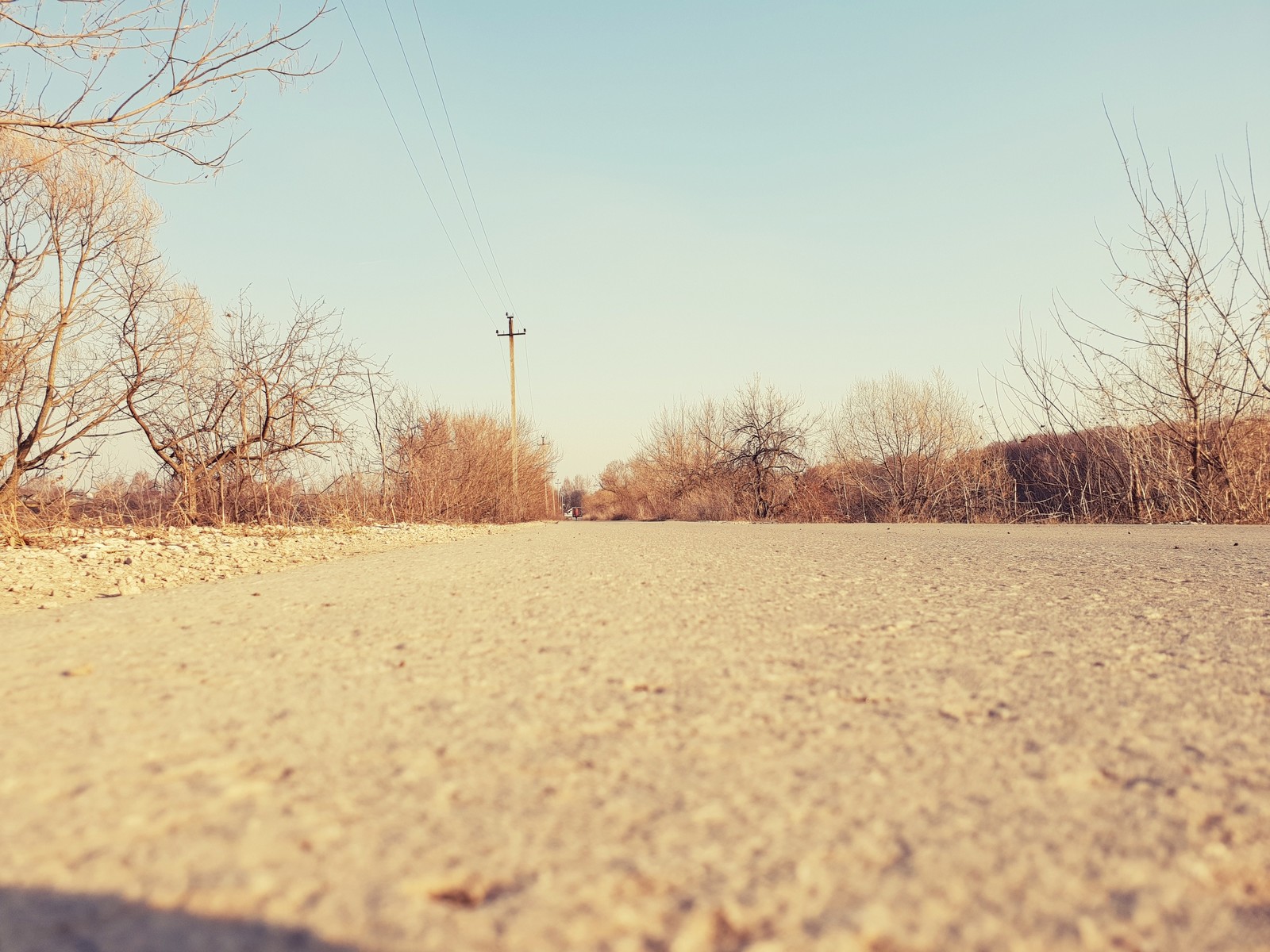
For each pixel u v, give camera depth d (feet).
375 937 3.12
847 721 6.23
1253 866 3.85
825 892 3.54
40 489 33.30
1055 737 5.83
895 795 4.71
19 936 3.09
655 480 135.54
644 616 11.43
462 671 8.00
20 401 31.86
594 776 5.02
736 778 4.98
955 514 75.82
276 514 44.39
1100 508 51.52
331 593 14.74
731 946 3.10
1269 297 40.57
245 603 13.61
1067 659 8.44
